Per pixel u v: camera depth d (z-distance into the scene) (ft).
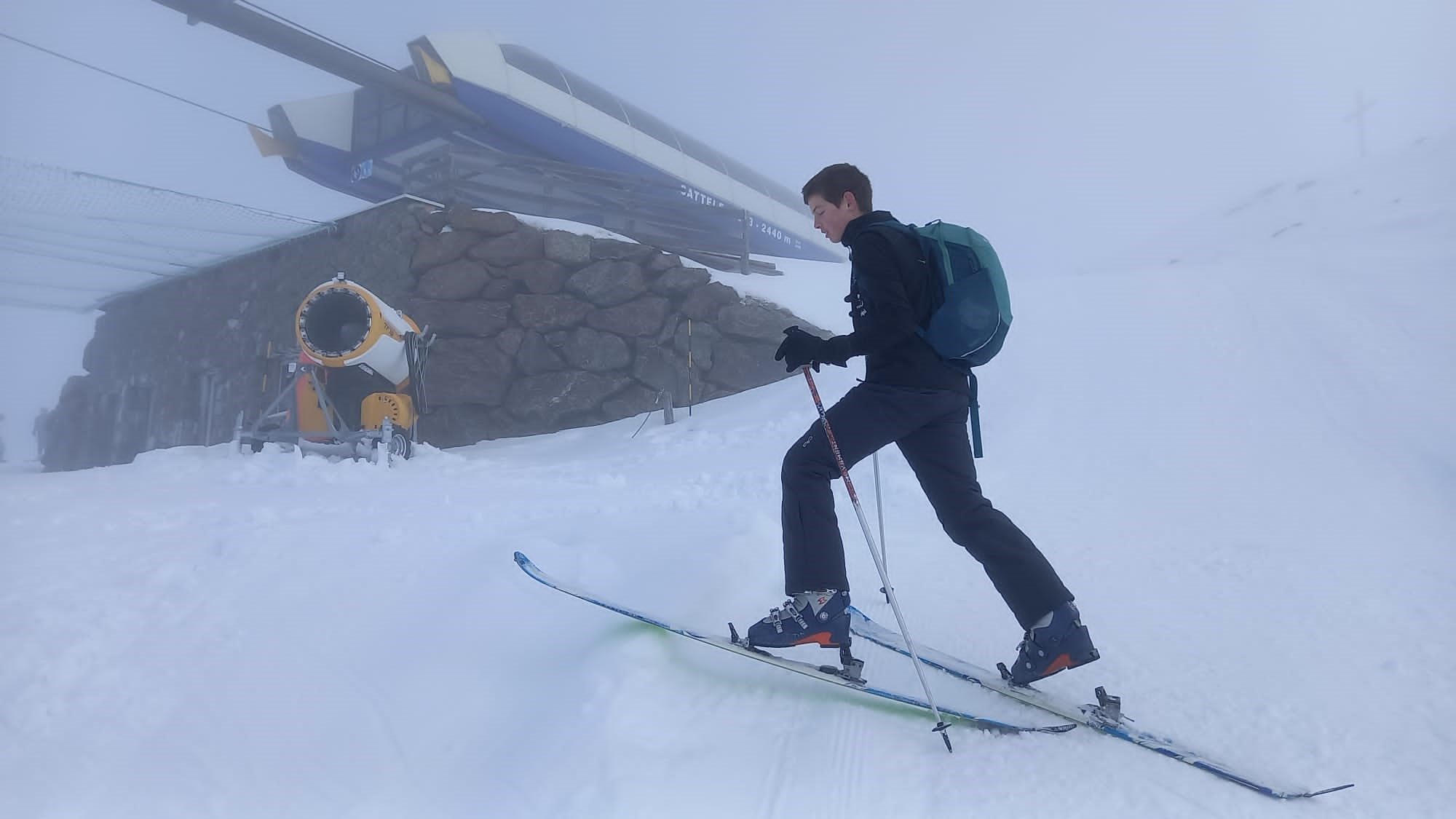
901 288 7.13
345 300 33.65
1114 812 5.76
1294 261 43.01
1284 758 6.50
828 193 7.95
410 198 48.93
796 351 7.63
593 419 46.93
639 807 5.59
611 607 7.80
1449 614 9.59
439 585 9.92
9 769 6.26
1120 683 8.09
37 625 9.04
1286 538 13.78
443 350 46.88
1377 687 7.71
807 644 7.34
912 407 7.30
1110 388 28.99
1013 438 25.61
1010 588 7.32
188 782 6.18
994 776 6.30
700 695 7.55
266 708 7.27
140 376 64.44
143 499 20.57
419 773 6.30
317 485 25.17
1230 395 26.25
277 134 57.11
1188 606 10.50
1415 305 30.48
